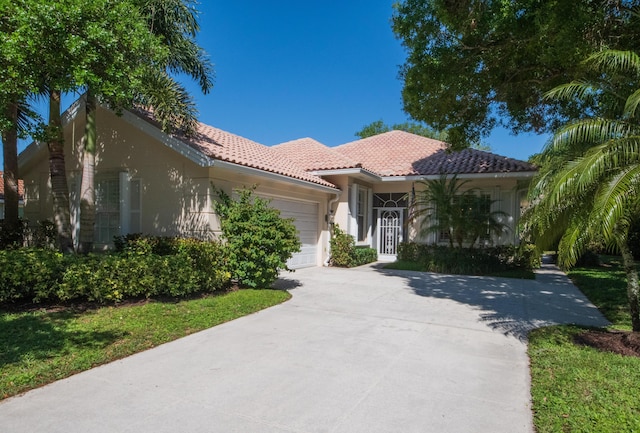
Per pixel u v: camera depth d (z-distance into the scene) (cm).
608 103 600
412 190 1700
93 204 944
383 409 367
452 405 378
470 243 1434
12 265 682
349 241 1523
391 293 971
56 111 914
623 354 514
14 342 513
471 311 785
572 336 601
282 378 436
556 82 892
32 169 1370
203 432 322
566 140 539
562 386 408
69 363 453
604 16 753
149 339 554
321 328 645
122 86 738
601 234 473
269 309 777
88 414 348
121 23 687
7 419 337
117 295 715
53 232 1243
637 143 474
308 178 1359
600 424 329
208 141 1191
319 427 333
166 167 1076
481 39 871
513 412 365
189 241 941
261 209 940
